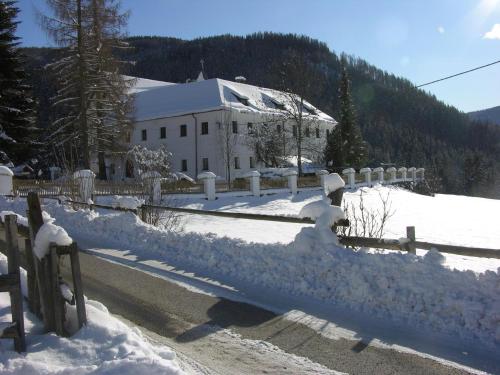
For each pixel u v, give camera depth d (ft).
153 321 18.20
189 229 50.57
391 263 18.93
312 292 20.63
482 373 13.58
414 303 17.89
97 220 38.70
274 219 24.97
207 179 80.59
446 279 17.53
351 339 16.11
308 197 92.32
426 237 50.93
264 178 99.86
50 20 88.43
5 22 107.24
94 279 24.29
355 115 169.78
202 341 16.19
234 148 140.87
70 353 12.96
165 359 12.52
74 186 54.60
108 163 131.23
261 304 19.84
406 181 146.41
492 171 315.78
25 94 111.75
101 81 94.22
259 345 15.75
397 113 403.34
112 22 91.86
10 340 13.92
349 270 19.99
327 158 151.94
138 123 153.28
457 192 304.09
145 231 33.81
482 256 17.88
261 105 159.53
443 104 424.87
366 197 99.45
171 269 26.00
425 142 358.64
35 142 111.65
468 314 16.38
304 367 14.11
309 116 152.87
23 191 69.10
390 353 14.98
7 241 13.35
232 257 25.86
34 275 16.12
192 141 143.33
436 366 14.03
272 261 23.34
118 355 12.62
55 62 93.66
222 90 152.56
